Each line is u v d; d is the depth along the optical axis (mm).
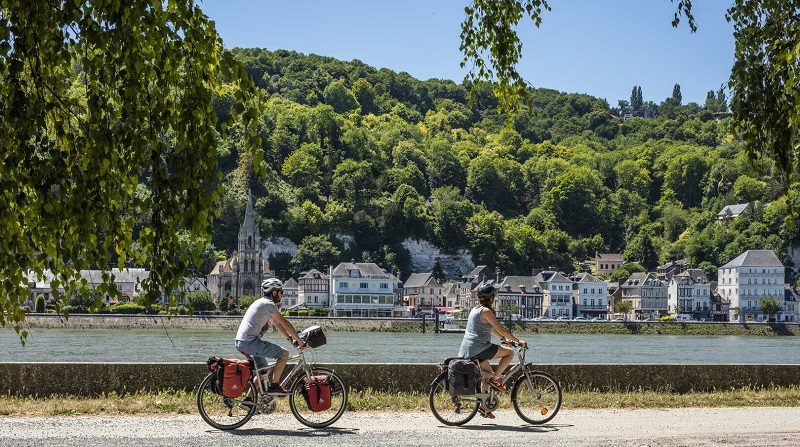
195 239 9031
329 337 129375
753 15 14078
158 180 8945
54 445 14336
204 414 16359
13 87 8766
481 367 17391
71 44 8953
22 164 8859
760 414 19516
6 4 8898
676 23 14289
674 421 18203
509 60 14375
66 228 8961
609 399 20875
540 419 17797
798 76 13438
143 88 8961
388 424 17297
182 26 8922
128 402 18812
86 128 8883
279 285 16906
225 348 92000
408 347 103250
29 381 19938
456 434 16141
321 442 15078
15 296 9000
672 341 139625
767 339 153750
